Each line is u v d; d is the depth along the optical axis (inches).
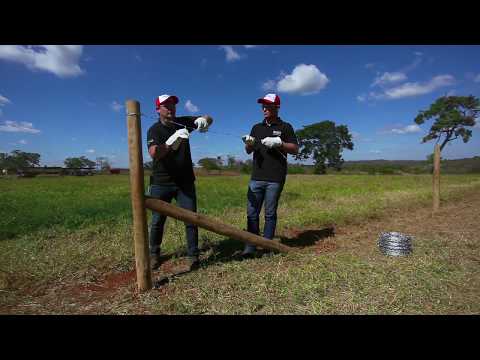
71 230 267.7
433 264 167.0
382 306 123.7
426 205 390.6
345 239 235.3
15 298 142.2
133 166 133.0
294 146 189.5
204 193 546.9
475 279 148.7
